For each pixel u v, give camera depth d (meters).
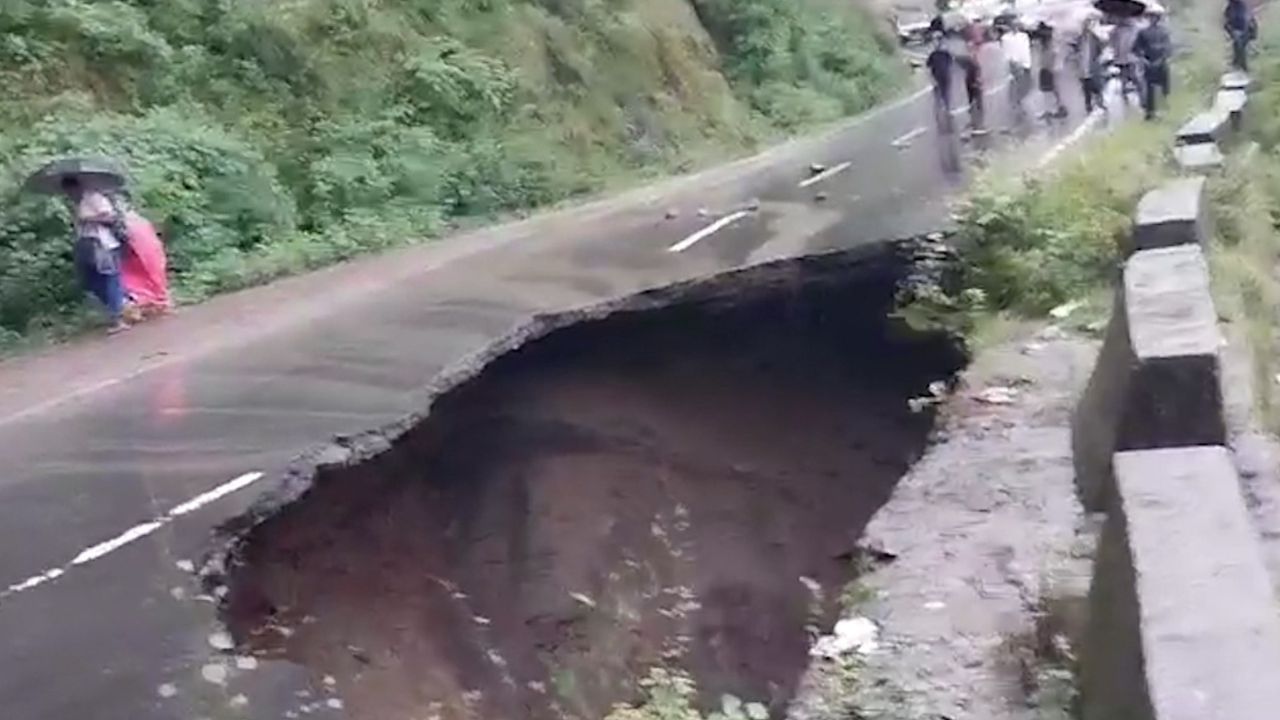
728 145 22.72
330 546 7.59
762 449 12.00
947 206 13.72
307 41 16.48
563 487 10.41
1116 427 4.93
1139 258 6.25
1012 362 8.18
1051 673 4.25
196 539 6.74
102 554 6.57
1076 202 10.94
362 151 15.84
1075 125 19.59
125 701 5.25
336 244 14.16
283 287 12.72
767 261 12.25
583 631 9.62
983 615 4.90
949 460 6.53
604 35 21.67
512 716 8.34
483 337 10.24
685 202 16.53
